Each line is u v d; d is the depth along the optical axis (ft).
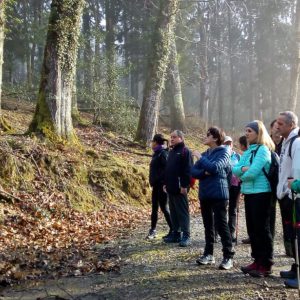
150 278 17.88
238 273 18.11
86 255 22.08
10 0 43.60
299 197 15.61
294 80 74.08
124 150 47.24
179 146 22.95
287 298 15.05
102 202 34.37
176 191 22.84
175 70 67.72
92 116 64.85
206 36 95.96
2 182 30.81
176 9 51.47
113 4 99.35
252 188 17.20
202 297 15.44
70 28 38.50
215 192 18.58
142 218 33.47
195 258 20.58
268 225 17.43
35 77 76.89
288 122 16.33
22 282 17.89
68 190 33.06
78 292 16.67
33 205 29.76
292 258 20.38
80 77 67.26
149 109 50.52
